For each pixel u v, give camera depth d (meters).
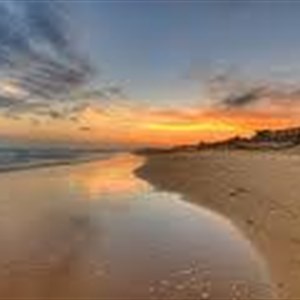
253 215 19.50
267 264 13.18
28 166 57.66
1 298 11.41
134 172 47.59
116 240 16.83
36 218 21.17
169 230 18.28
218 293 11.41
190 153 94.75
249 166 43.72
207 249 15.20
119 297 11.45
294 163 46.09
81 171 50.12
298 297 10.79
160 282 12.36
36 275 13.05
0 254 15.12
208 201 24.92
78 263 14.14
